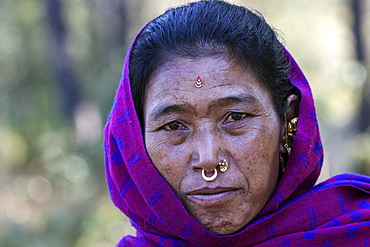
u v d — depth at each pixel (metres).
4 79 14.98
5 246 11.27
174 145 2.47
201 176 2.41
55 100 14.41
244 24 2.52
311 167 2.66
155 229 2.71
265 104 2.49
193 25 2.47
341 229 2.50
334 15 15.13
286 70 2.69
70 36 14.18
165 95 2.44
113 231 10.84
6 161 15.18
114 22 14.59
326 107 12.94
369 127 12.16
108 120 2.99
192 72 2.42
